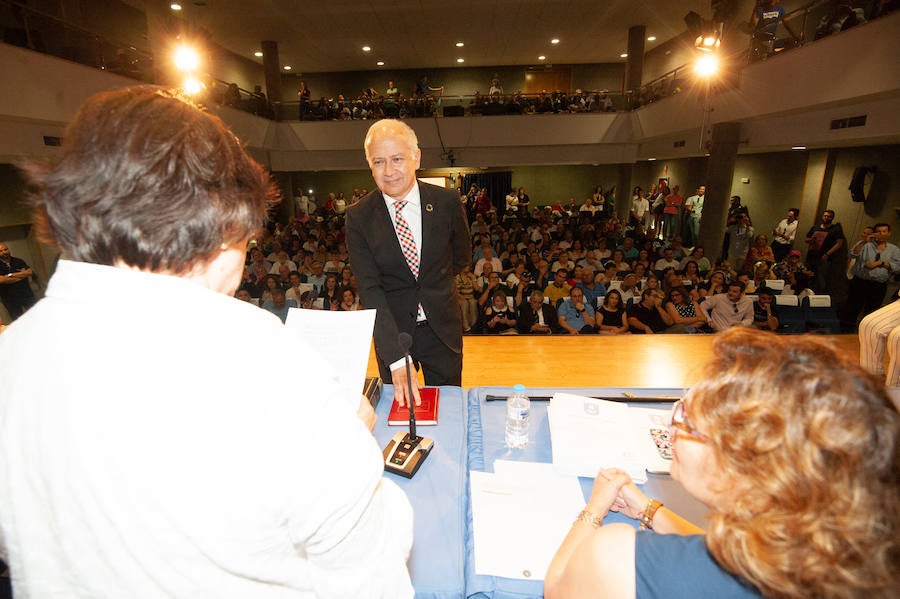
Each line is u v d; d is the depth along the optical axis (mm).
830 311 4633
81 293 385
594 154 11297
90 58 5812
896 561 406
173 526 367
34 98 5090
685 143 8859
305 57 12539
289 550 418
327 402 416
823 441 421
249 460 366
